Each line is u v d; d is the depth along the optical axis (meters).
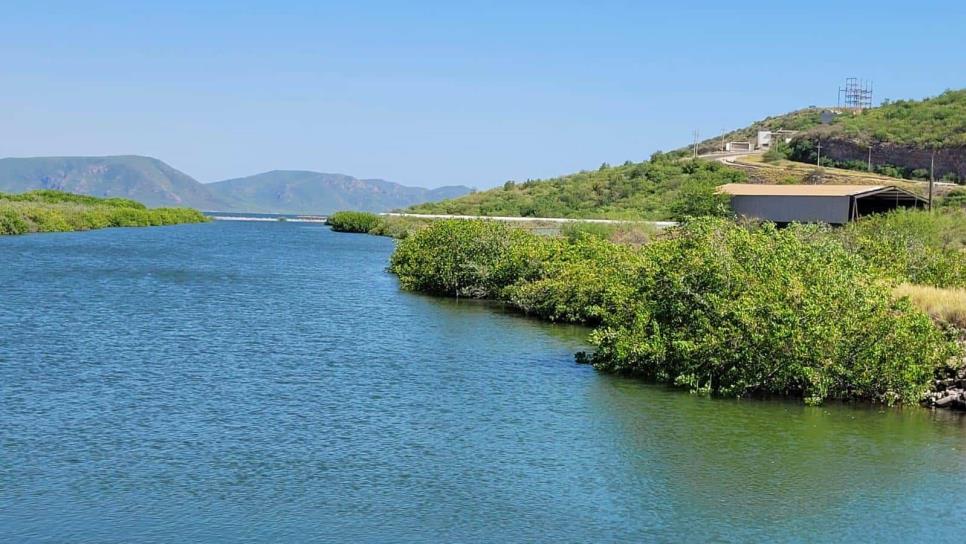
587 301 34.41
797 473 16.61
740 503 15.08
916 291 27.23
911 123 122.00
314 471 16.20
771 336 22.17
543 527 13.91
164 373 24.02
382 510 14.45
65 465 16.27
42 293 41.31
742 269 24.42
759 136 147.50
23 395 21.20
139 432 18.39
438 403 21.25
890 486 16.00
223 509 14.34
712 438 18.73
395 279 52.69
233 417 19.67
